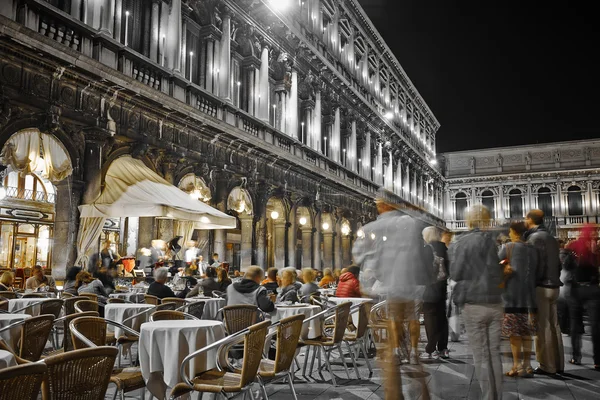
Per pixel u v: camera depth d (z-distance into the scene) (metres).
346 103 34.66
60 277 14.06
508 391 7.34
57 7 14.58
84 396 4.02
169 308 9.11
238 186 21.53
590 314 8.93
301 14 29.03
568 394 7.19
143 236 18.11
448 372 8.55
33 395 3.45
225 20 21.42
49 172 14.20
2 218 20.53
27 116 12.94
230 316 7.56
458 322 11.92
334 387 7.78
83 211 14.12
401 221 5.91
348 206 33.91
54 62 13.19
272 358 8.54
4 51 12.15
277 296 12.30
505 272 8.17
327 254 30.78
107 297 11.81
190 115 17.89
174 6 18.41
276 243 25.69
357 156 37.06
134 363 9.46
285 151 24.20
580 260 9.18
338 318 7.96
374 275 6.27
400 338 5.73
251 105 23.23
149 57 17.88
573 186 60.88
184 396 6.07
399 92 48.50
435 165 62.62
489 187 65.19
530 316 8.57
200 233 20.80
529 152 65.31
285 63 26.44
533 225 8.98
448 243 10.76
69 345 6.86
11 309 9.91
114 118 15.42
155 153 17.30
